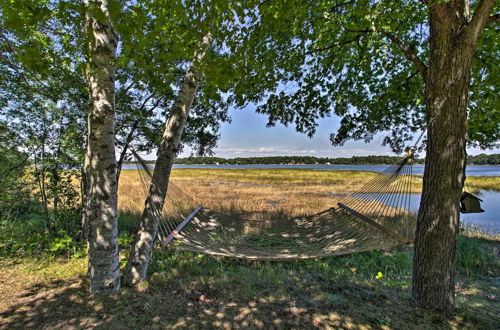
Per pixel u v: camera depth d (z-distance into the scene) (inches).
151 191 126.3
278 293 116.9
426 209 101.1
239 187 651.5
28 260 153.1
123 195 442.3
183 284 122.6
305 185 708.0
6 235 176.6
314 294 117.0
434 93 96.5
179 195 177.5
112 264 112.7
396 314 98.4
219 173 1298.0
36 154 178.7
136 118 193.2
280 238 172.6
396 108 181.6
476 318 95.1
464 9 92.4
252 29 101.5
